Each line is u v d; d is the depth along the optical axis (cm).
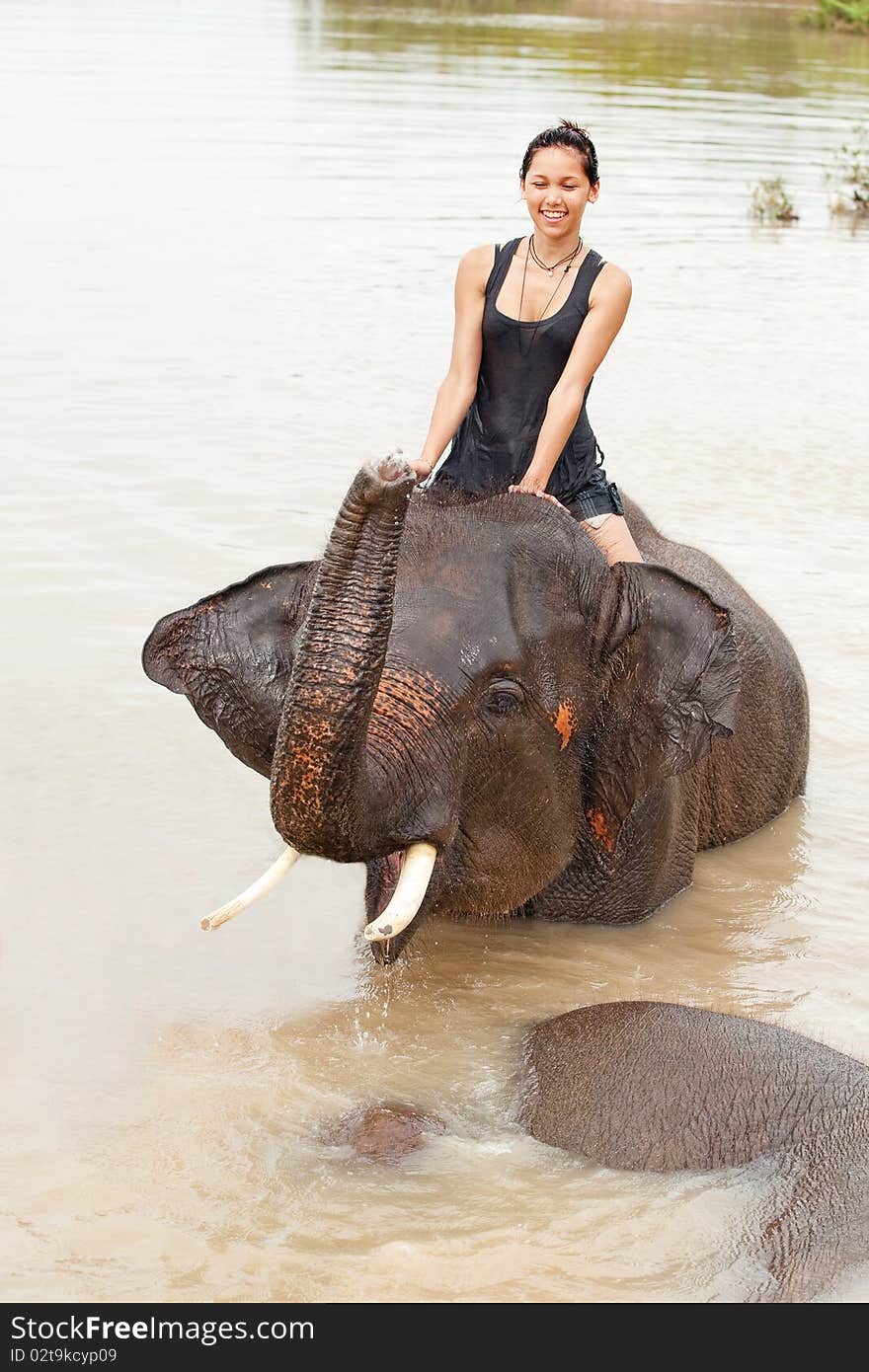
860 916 519
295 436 912
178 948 464
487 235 1413
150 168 1633
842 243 1525
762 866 556
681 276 1358
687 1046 402
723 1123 378
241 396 980
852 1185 356
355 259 1326
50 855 505
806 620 723
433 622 420
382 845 385
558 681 444
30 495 799
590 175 493
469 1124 392
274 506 802
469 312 505
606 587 457
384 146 1811
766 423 1001
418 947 487
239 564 727
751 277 1373
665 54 2823
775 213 1602
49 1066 402
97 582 702
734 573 763
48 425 905
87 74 2261
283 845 522
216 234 1383
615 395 1045
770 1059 394
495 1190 363
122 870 501
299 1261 336
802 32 3391
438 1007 450
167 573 713
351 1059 417
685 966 481
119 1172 362
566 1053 408
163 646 455
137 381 995
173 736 584
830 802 607
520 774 440
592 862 498
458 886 450
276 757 345
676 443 954
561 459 501
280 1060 413
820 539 817
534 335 496
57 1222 344
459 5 3734
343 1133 381
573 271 497
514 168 1709
